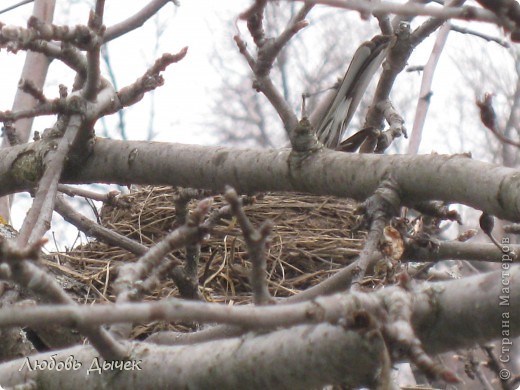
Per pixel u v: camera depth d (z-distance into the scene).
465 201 6.47
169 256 9.91
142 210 11.04
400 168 6.75
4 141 11.12
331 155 7.15
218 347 5.40
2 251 4.39
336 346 4.80
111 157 8.14
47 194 6.91
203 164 7.72
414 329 5.08
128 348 5.63
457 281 5.12
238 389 5.29
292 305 4.27
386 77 10.59
